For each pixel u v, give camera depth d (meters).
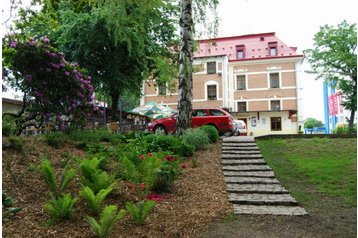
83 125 11.06
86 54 20.20
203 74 34.38
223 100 33.56
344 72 29.28
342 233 4.72
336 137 14.03
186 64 12.16
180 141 10.36
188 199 5.98
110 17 12.05
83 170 5.33
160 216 4.98
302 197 6.62
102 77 21.97
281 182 7.93
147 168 6.04
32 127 10.67
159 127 16.67
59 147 7.86
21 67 9.81
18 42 9.68
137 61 21.95
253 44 37.31
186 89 12.18
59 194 5.07
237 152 10.86
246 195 6.49
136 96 25.98
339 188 7.22
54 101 10.41
